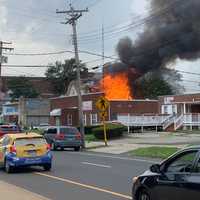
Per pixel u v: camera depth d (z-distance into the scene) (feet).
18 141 68.39
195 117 186.60
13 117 317.01
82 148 125.49
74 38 141.49
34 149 68.44
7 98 408.05
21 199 41.42
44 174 64.39
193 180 28.09
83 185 52.19
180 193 29.04
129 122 186.70
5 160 68.54
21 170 70.59
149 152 100.99
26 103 299.38
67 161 84.89
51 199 42.86
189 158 29.45
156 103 211.82
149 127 193.26
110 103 200.54
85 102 210.79
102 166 74.33
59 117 235.81
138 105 206.90
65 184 53.47
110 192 46.47
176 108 200.54
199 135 158.10
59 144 120.26
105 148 123.03
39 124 291.99
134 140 146.30
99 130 155.02
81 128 129.49
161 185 30.89
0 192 46.03
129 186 50.60
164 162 31.42
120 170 67.67
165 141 137.69
